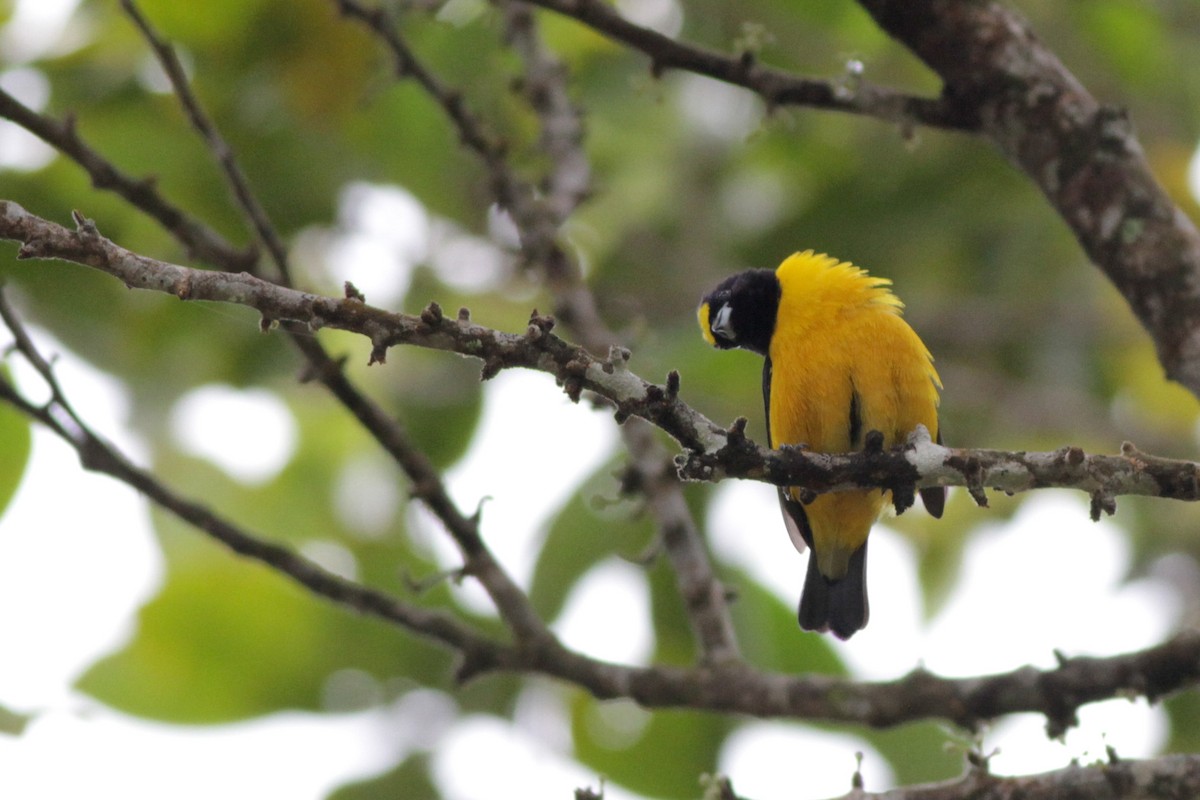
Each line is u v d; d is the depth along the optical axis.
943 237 13.96
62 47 12.65
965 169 13.38
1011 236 14.00
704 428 6.27
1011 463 6.34
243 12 12.47
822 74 13.78
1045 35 13.95
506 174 10.27
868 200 13.48
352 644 11.80
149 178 8.42
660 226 14.78
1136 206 7.80
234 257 8.54
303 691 11.62
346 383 8.68
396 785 11.37
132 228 12.48
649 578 12.12
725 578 12.01
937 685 8.24
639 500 10.45
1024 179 13.42
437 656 11.85
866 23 13.72
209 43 12.57
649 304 14.35
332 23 12.50
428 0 10.38
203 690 11.52
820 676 8.52
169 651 11.55
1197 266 7.64
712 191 14.83
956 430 14.53
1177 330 7.57
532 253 10.16
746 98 14.70
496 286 14.03
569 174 10.49
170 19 12.45
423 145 13.36
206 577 11.76
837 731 11.08
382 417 8.76
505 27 10.99
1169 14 14.23
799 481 6.40
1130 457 6.28
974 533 14.90
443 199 13.70
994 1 8.41
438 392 13.80
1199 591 14.41
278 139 12.79
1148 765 7.07
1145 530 14.84
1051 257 14.20
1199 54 13.96
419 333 5.79
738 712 8.55
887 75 13.66
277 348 13.06
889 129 13.78
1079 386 14.49
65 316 12.62
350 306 5.72
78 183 12.32
